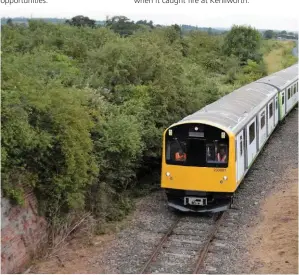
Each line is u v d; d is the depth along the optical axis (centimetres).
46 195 1400
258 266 1305
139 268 1295
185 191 1658
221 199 1661
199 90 2736
